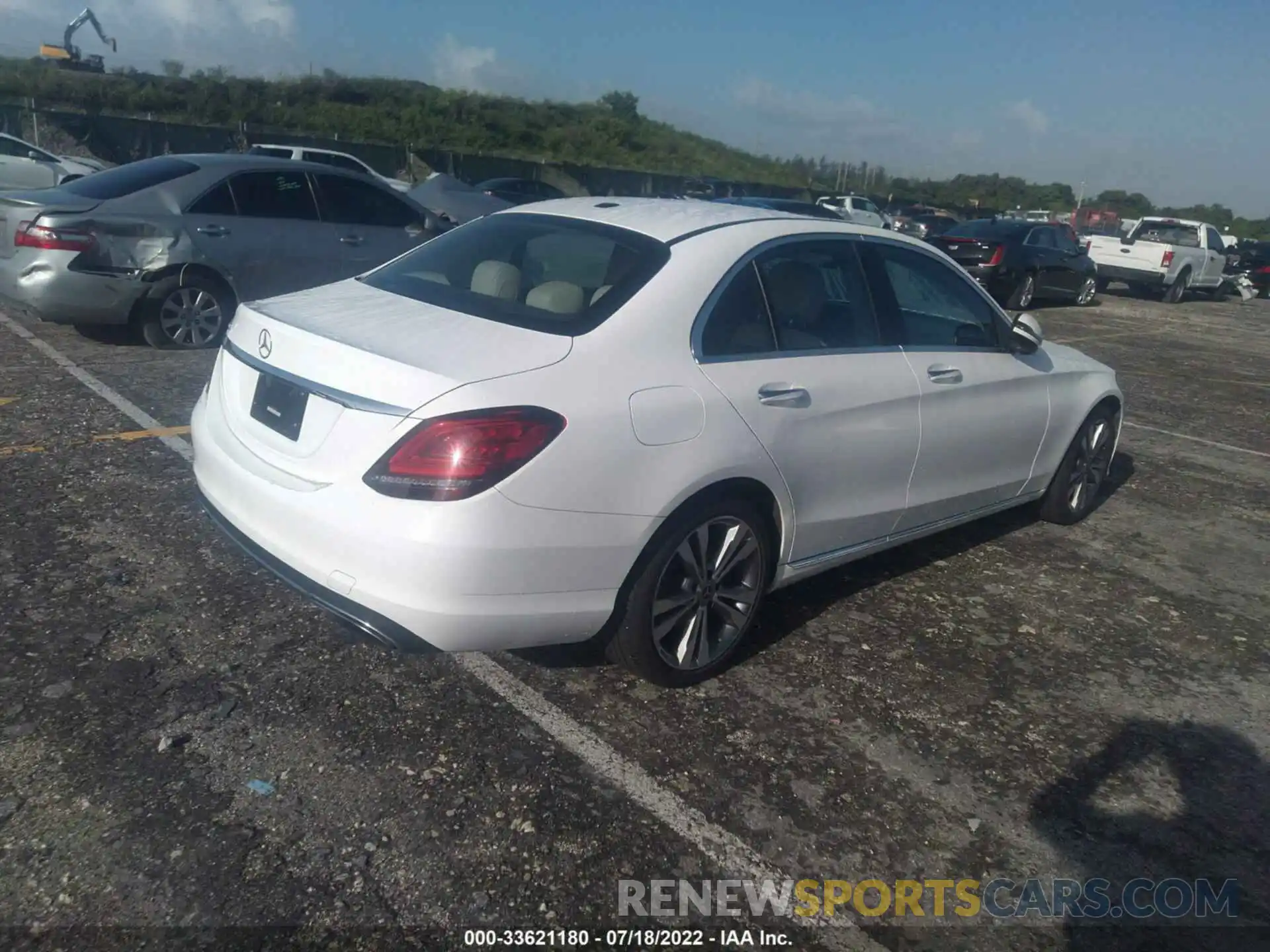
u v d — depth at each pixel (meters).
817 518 3.87
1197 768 3.46
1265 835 3.14
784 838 2.91
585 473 3.01
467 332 3.23
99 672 3.40
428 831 2.78
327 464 3.02
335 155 22.75
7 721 3.10
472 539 2.85
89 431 5.80
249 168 8.28
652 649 3.40
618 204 4.14
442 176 16.95
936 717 3.62
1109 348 13.16
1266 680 4.16
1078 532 5.77
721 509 3.45
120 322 7.77
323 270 8.57
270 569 3.20
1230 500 6.68
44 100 38.31
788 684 3.74
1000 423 4.78
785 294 3.81
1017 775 3.33
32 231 7.41
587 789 3.02
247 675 3.46
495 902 2.57
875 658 4.02
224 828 2.73
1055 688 3.93
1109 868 2.93
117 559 4.23
